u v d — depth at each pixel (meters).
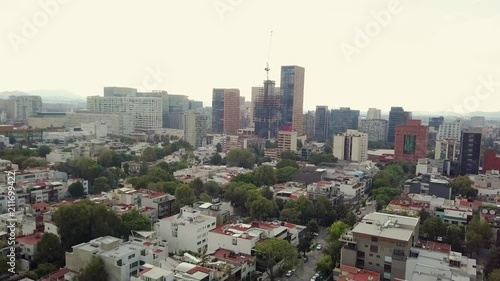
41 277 140.62
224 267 138.62
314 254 183.00
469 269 135.88
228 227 176.38
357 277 132.25
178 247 177.00
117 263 133.75
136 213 185.25
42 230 180.75
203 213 199.25
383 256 146.62
